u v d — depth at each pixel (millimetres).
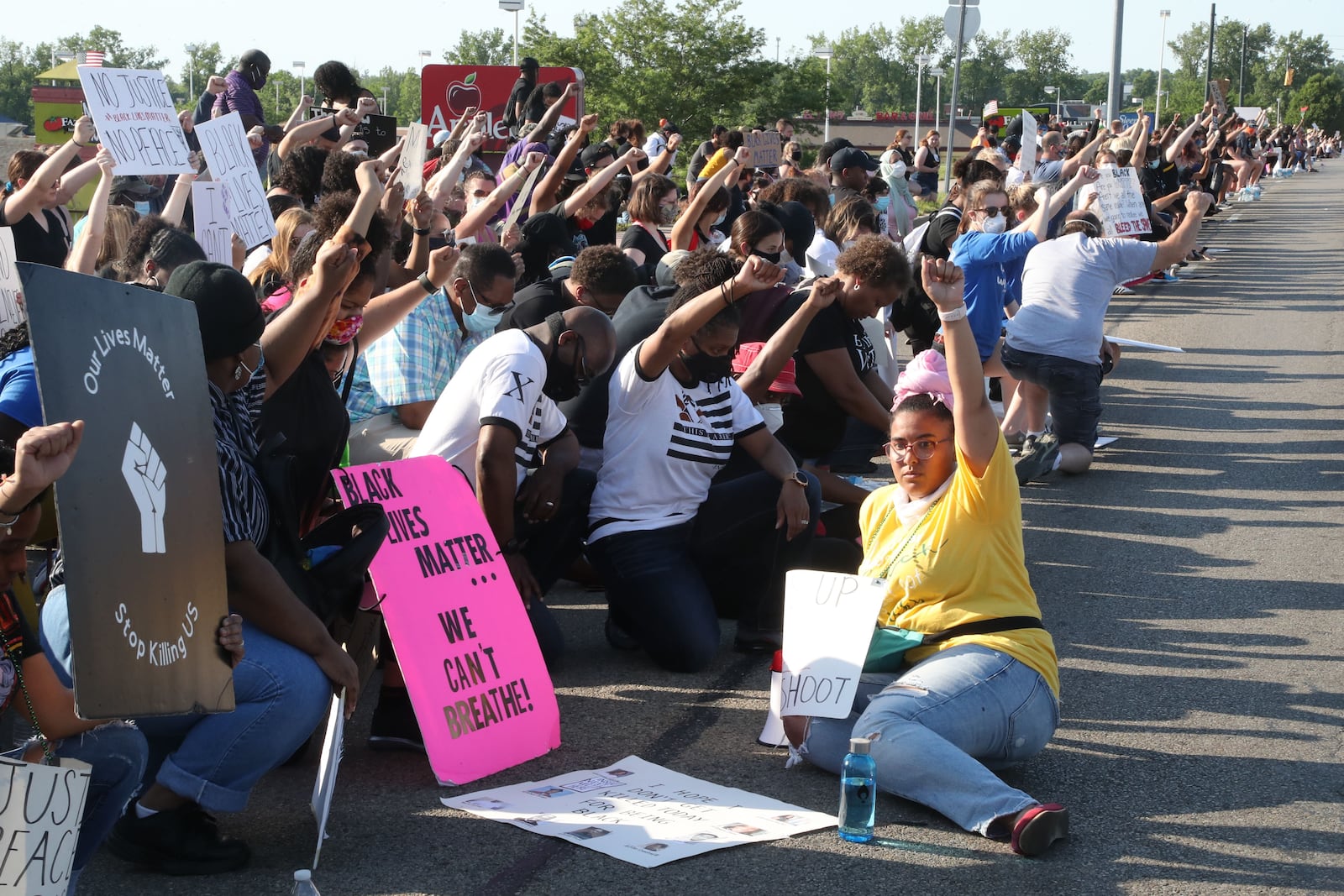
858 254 5676
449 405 4570
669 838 3418
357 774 3902
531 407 4453
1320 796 3754
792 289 6699
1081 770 3910
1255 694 4562
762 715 4402
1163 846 3432
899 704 3609
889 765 3549
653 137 14875
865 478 7000
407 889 3168
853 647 3822
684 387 4820
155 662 2676
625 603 4824
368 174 4051
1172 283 16594
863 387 5727
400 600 3934
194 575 2852
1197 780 3848
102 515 2541
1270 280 16750
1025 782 3822
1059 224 11617
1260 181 40812
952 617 3832
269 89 46844
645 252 8484
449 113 18406
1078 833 3498
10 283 4410
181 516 2816
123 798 2986
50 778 2510
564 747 4129
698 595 4785
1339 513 6996
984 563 3816
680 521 4867
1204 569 6051
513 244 7328
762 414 5516
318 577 3602
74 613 2459
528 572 4574
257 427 3783
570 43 35938
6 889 2471
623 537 4793
